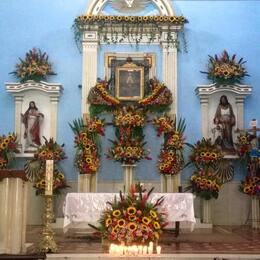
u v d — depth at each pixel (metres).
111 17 13.88
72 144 13.67
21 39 14.05
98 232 8.63
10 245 7.18
